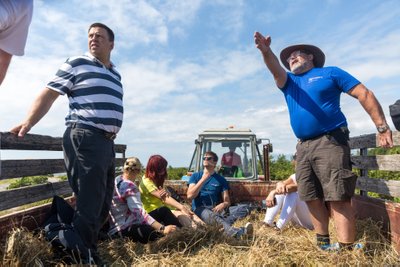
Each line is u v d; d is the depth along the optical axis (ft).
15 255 9.92
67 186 15.29
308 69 13.21
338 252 11.19
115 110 11.84
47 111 11.18
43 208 13.35
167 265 10.64
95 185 11.20
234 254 11.07
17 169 11.41
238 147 26.76
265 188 21.66
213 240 12.44
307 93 12.43
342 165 11.64
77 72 11.53
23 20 8.75
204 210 16.62
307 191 12.64
